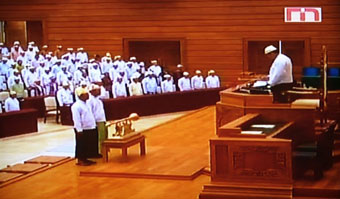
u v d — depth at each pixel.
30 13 26.53
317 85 15.57
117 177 12.26
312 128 12.02
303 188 10.40
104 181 12.03
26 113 17.88
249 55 24.55
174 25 24.97
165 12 25.00
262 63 24.59
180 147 14.62
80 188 11.61
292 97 13.27
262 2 23.95
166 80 22.20
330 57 23.41
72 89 20.84
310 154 11.02
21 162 14.27
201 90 22.28
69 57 24.31
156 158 13.43
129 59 25.66
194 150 14.23
